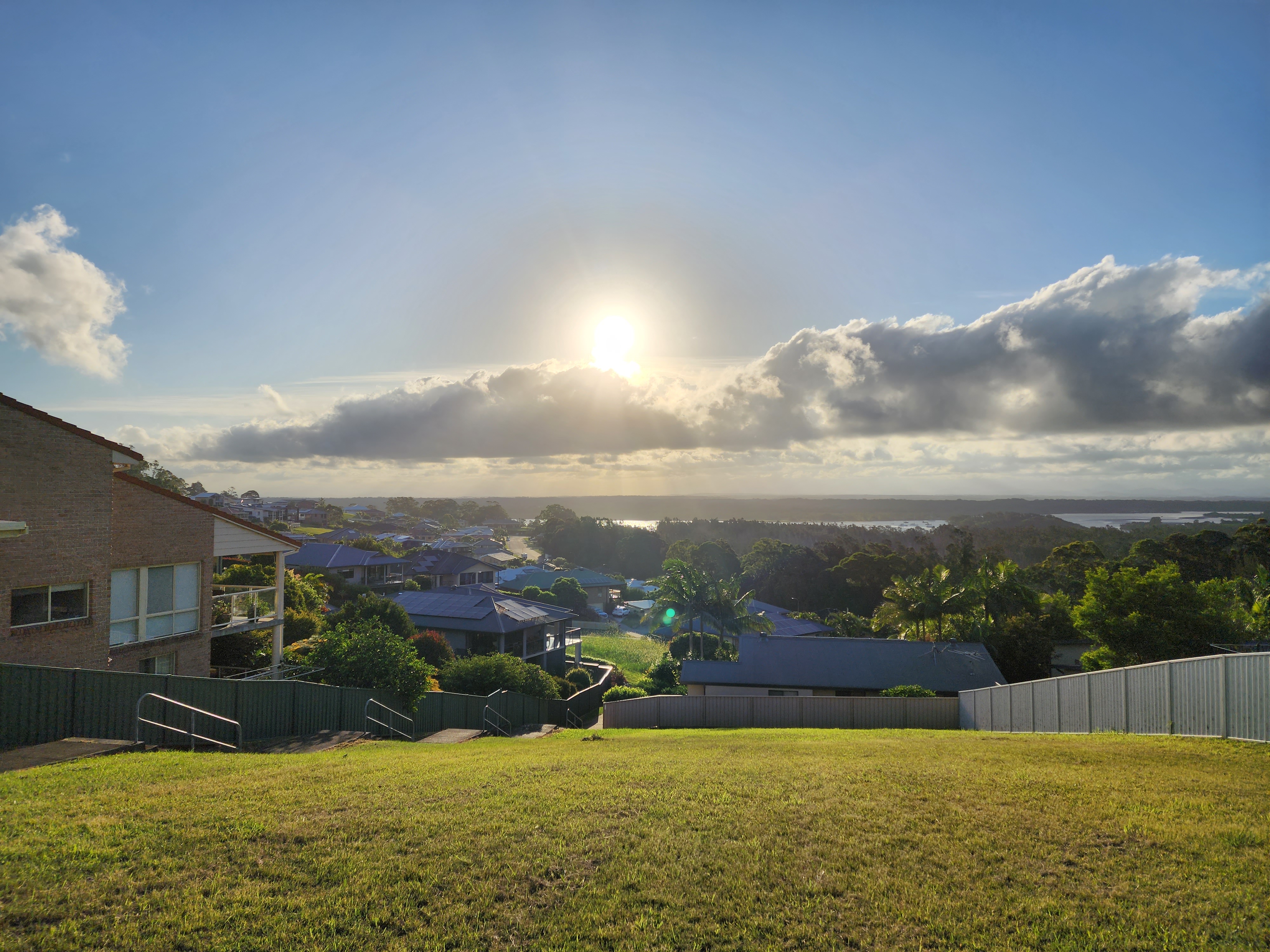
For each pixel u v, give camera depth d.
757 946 5.21
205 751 13.32
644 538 148.00
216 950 4.93
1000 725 22.25
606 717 27.42
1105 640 31.70
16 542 15.77
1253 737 12.47
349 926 5.32
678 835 7.29
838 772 10.42
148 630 19.86
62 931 5.03
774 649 35.50
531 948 5.14
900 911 5.72
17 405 15.82
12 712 11.94
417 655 22.34
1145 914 5.63
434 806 8.06
